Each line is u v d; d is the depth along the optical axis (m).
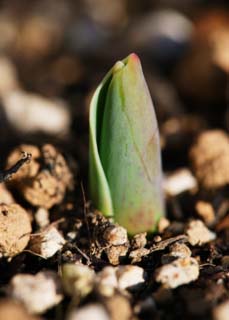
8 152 0.17
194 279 0.14
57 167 0.16
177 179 0.17
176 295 0.14
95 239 0.15
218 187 0.17
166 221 0.16
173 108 0.20
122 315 0.13
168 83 0.21
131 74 0.14
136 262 0.15
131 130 0.14
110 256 0.15
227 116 0.20
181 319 0.13
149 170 0.14
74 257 0.14
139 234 0.15
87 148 0.18
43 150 0.16
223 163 0.17
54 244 0.15
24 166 0.16
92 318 0.12
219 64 0.20
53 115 0.19
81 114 0.20
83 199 0.16
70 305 0.13
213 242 0.15
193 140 0.18
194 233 0.15
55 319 0.13
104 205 0.15
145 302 0.13
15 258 0.14
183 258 0.14
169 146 0.19
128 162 0.14
